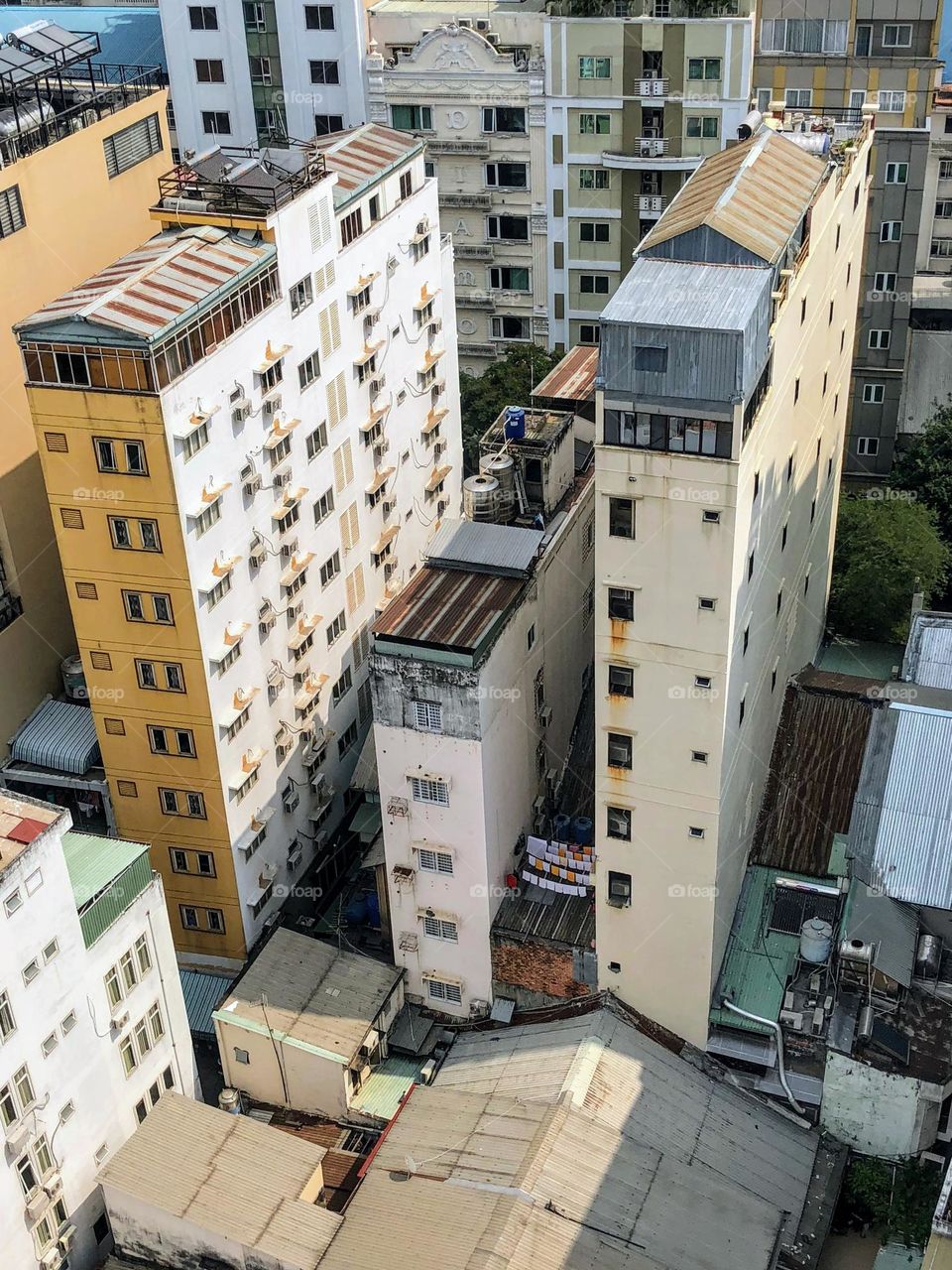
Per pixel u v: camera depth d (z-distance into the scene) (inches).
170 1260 2071.9
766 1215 2006.6
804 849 2447.1
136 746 2453.2
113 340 2097.7
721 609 1926.7
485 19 3622.0
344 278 2704.2
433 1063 2341.3
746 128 2487.7
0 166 2625.5
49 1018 1943.9
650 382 1828.2
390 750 2242.9
